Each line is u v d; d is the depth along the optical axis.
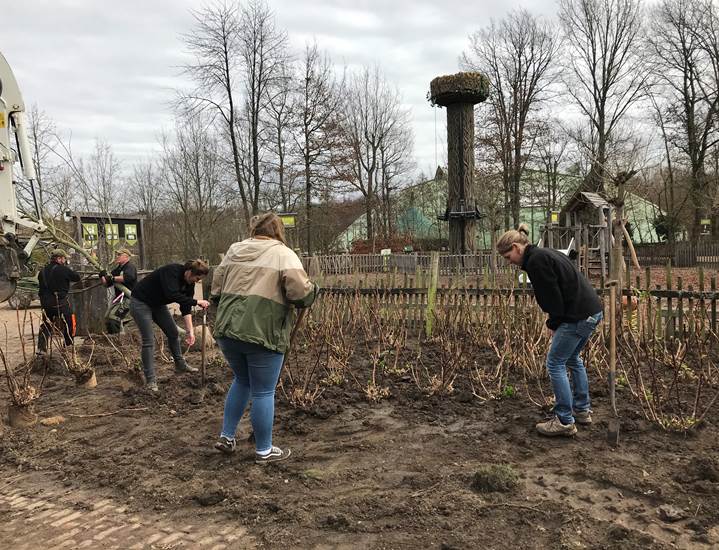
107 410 5.48
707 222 31.73
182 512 3.37
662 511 3.03
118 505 3.51
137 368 6.45
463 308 7.82
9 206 7.60
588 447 4.01
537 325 6.79
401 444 4.25
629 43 32.09
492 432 4.40
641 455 3.83
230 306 3.73
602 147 30.92
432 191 42.69
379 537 2.96
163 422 5.06
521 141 33.47
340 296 9.14
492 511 3.14
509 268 8.19
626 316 6.54
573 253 13.72
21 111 7.77
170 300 5.94
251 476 3.74
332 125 30.72
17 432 4.93
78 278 8.04
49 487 3.85
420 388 5.61
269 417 3.89
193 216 35.03
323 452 4.15
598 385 5.52
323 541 2.95
